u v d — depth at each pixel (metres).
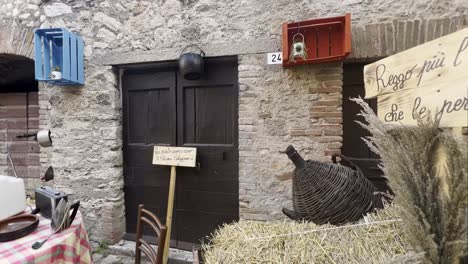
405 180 0.72
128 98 2.62
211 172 2.41
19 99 3.18
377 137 0.79
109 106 2.49
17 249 1.20
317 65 2.04
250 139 2.17
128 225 2.68
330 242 1.11
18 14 2.68
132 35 2.40
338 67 2.00
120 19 2.42
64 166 2.57
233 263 1.11
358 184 1.35
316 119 2.05
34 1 2.62
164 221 2.57
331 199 1.32
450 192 0.63
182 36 2.29
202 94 2.42
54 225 1.40
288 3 2.07
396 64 0.84
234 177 2.36
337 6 1.99
